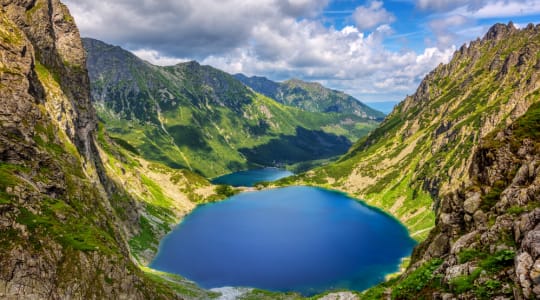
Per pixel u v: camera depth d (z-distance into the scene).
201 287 158.75
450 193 59.91
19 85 122.00
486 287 28.66
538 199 38.34
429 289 36.84
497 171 51.62
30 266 73.25
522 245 28.23
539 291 24.06
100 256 87.25
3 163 95.88
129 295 89.25
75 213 97.56
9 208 78.50
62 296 75.25
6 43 129.25
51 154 122.69
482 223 44.72
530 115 54.06
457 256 37.19
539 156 46.03
